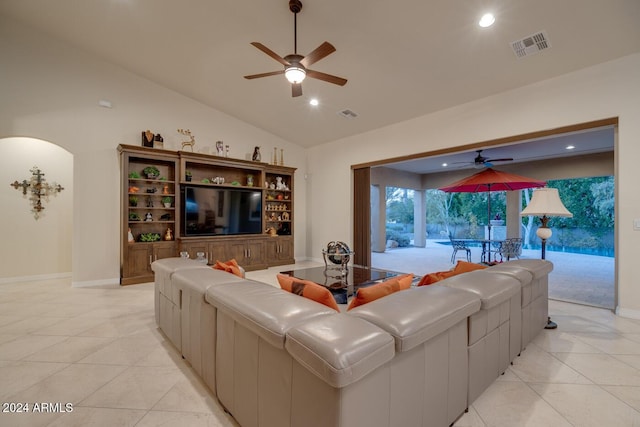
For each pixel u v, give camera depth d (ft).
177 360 7.62
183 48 14.02
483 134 14.14
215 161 18.31
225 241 18.51
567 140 18.93
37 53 13.99
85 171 15.08
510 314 7.02
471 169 29.60
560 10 9.06
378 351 3.50
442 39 10.87
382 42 11.54
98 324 9.98
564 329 9.51
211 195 18.22
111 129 15.84
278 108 18.49
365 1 9.86
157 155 16.33
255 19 11.56
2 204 15.76
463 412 5.49
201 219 17.83
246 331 4.83
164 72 16.16
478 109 14.30
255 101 18.04
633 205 10.46
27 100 13.76
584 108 11.35
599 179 26.61
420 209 34.32
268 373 4.37
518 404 5.83
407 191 36.73
